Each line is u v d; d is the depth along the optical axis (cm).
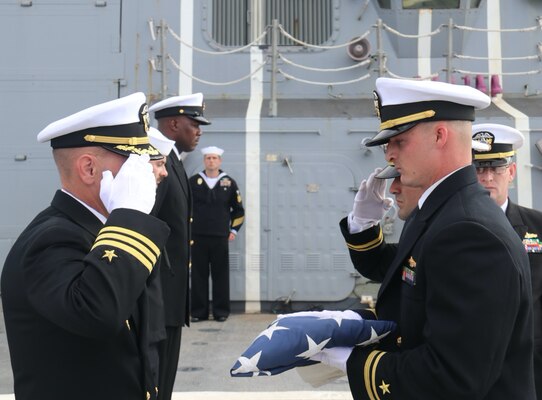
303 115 624
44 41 671
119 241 144
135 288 144
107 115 160
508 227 141
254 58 688
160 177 177
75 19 675
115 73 671
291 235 612
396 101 152
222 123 617
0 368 430
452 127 150
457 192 149
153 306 189
